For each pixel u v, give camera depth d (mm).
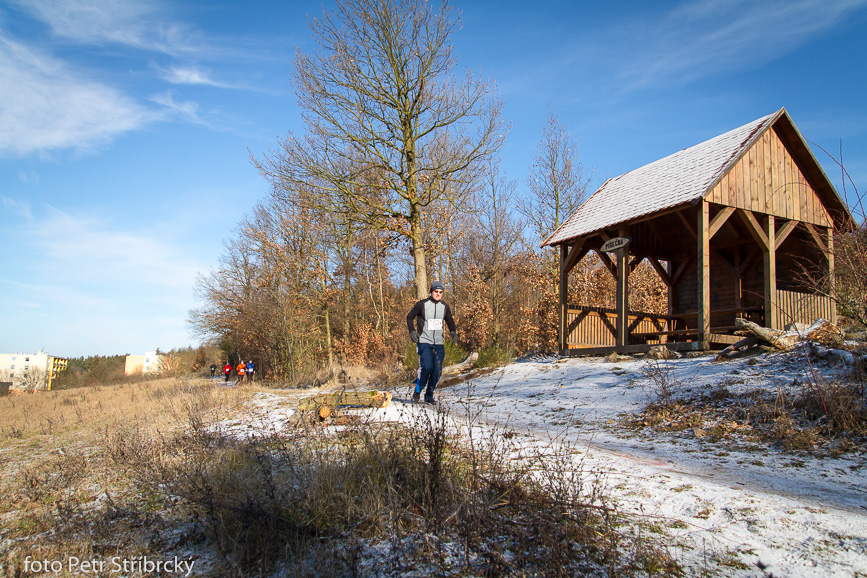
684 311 18344
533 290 29438
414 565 3074
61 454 7875
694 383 8492
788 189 13594
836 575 2832
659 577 2842
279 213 31828
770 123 13156
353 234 30984
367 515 3652
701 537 3344
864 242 7883
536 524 3203
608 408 8359
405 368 17016
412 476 3980
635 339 17516
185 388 19234
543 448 5621
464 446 5113
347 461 4457
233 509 3570
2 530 4418
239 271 43844
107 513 4387
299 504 3818
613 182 17922
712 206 12672
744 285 16359
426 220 26188
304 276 31938
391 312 32938
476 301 27250
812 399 6340
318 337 33062
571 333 16141
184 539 3830
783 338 9000
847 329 9969
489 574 2928
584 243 16625
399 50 19859
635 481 4469
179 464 5305
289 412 9805
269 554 3277
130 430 8125
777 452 5449
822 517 3605
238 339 43969
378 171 20344
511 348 25422
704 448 5832
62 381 60156
